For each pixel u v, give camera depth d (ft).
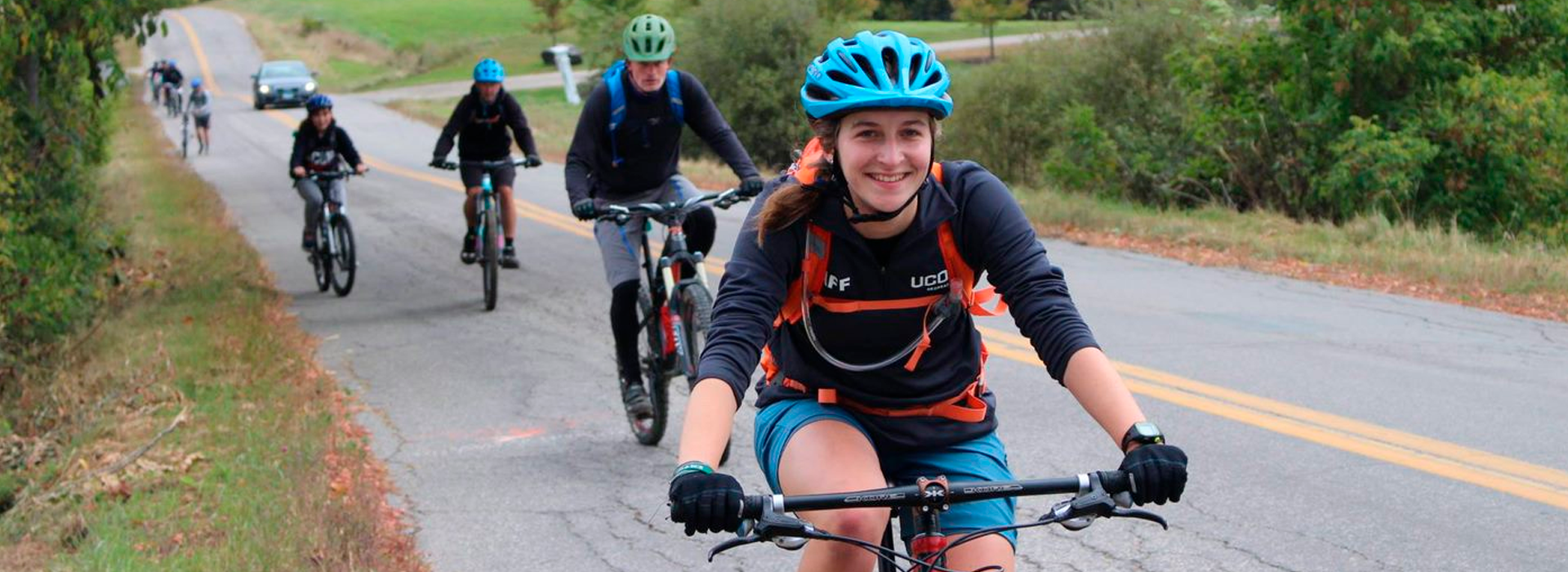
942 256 10.02
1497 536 17.56
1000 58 100.01
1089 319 33.06
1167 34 82.74
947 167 10.24
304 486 19.80
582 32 168.04
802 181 9.86
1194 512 18.78
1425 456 21.02
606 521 19.33
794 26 117.50
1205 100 65.46
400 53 243.60
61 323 31.19
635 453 22.86
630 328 22.75
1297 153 60.75
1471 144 56.34
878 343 10.25
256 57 248.11
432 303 38.93
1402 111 58.54
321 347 33.09
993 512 10.05
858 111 9.39
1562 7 57.57
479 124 38.29
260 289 41.22
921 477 9.72
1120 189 67.62
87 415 24.59
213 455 22.20
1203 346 29.55
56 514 19.52
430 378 29.09
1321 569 16.62
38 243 30.50
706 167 82.74
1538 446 21.43
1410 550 17.13
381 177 80.84
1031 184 90.48
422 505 20.27
